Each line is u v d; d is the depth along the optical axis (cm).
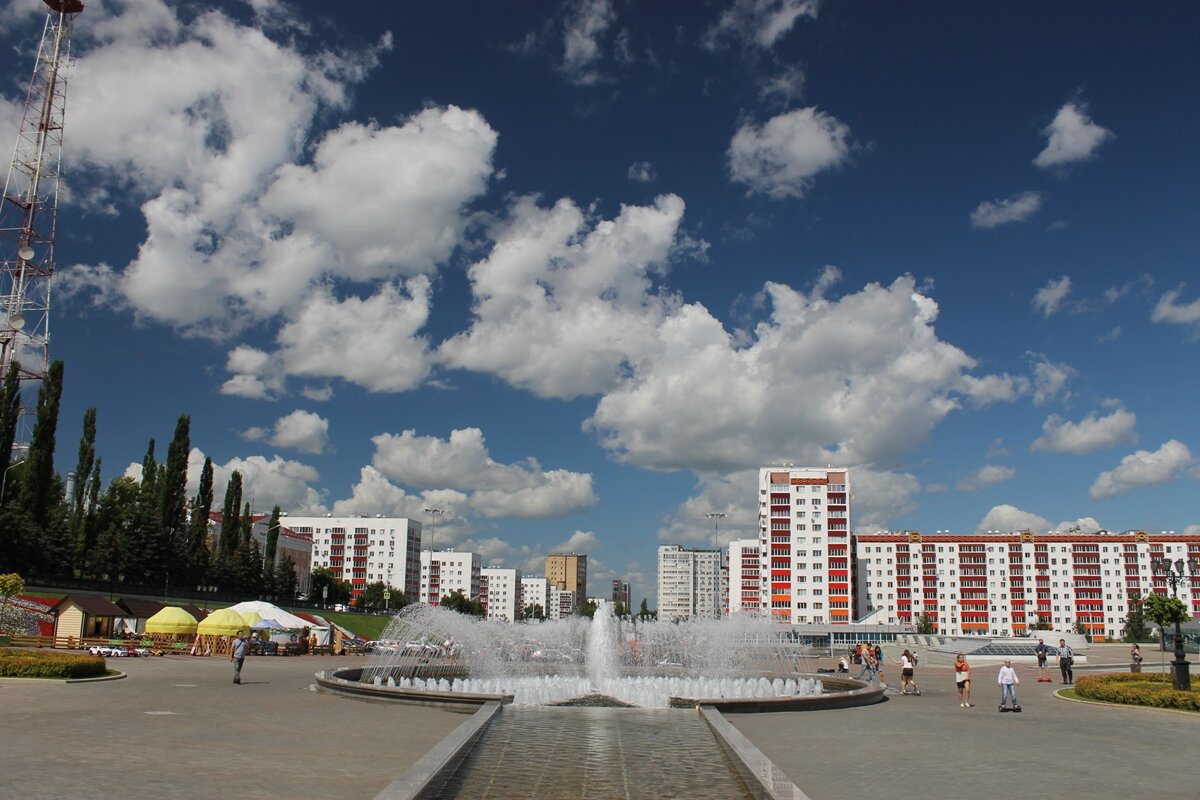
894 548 18275
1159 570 4444
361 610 19688
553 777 1652
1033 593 17600
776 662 5875
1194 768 1930
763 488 17125
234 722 2389
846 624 15450
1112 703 3541
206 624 6322
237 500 13325
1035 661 7700
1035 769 1891
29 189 10000
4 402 8888
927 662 7938
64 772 1561
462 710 2927
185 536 12056
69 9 10475
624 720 2564
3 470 8800
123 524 10962
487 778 1636
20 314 9775
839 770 1845
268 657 6412
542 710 2802
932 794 1592
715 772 1720
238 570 12794
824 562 16112
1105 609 17262
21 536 8488
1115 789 1669
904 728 2642
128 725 2244
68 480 11550
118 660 5178
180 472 11519
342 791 1463
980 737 2445
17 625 6619
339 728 2327
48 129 10238
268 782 1523
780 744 2250
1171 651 9556
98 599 7412
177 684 3622
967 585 17912
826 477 16488
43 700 2791
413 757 1848
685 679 4625
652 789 1553
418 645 5200
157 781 1502
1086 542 17550
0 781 1469
